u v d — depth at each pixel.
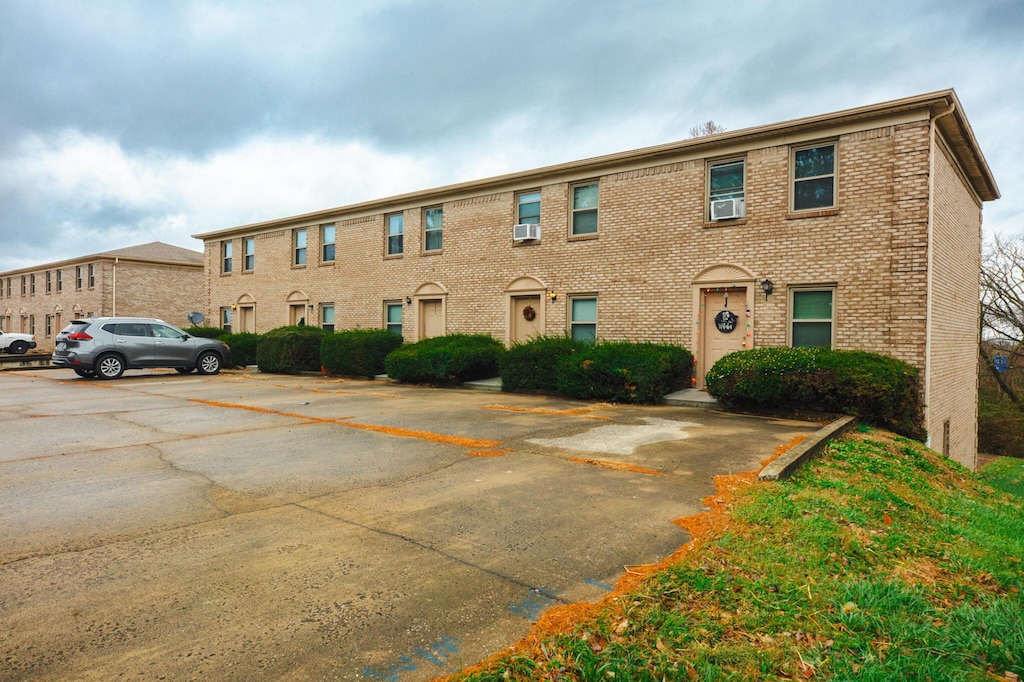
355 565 3.72
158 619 3.04
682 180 13.47
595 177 14.93
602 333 14.68
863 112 10.97
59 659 2.66
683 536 4.21
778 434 8.30
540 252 15.91
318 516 4.68
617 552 3.92
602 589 3.39
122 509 4.87
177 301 35.59
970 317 15.16
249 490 5.45
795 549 3.86
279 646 2.79
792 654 2.76
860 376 9.51
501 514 4.71
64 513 4.77
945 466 8.44
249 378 18.20
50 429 8.81
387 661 2.68
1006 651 2.85
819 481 5.68
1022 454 23.39
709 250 13.05
